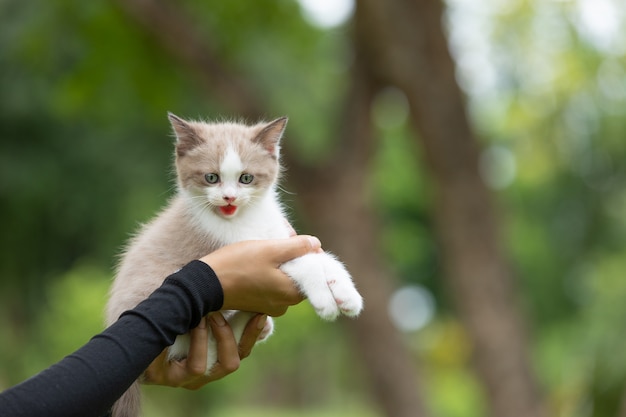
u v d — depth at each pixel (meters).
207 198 3.89
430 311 37.94
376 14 12.29
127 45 13.24
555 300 31.33
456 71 12.84
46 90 19.30
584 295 28.09
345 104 13.80
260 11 13.77
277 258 3.47
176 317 3.00
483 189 13.18
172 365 3.66
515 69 17.64
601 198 26.91
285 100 20.06
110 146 20.89
